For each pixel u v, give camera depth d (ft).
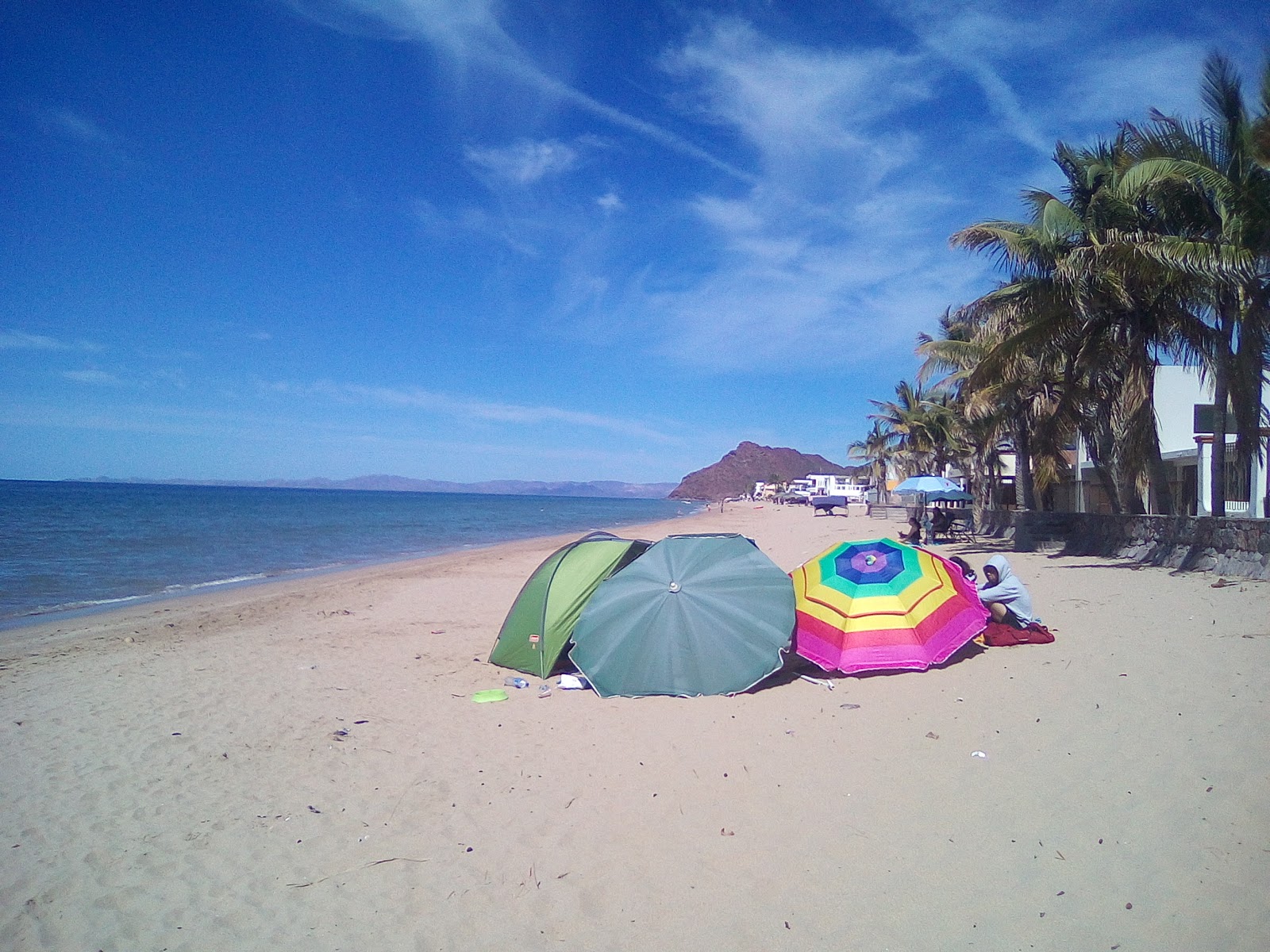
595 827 16.42
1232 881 12.15
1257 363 45.11
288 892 14.53
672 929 12.69
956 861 13.82
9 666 34.99
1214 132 43.09
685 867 14.55
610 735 22.13
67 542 108.58
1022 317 58.23
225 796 19.17
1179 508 81.71
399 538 137.69
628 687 26.14
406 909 13.82
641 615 26.99
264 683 30.48
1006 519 88.17
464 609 50.26
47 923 13.79
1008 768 17.29
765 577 27.32
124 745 23.29
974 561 57.77
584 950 12.34
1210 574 42.34
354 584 65.82
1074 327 55.42
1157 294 49.80
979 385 60.90
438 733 23.45
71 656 37.11
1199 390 82.38
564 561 32.19
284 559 93.86
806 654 26.43
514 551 106.93
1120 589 38.78
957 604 26.78
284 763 21.29
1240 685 20.70
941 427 116.47
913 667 25.27
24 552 93.71
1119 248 46.09
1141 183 42.98
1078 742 18.25
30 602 57.57
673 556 28.35
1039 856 13.66
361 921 13.51
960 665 25.84
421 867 15.26
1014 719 20.30
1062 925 11.78
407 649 37.01
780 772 18.42
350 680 30.73
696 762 19.51
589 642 27.53
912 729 20.39
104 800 19.11
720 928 12.60
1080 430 65.77
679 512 381.60
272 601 55.21
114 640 41.16
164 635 42.29
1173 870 12.69
